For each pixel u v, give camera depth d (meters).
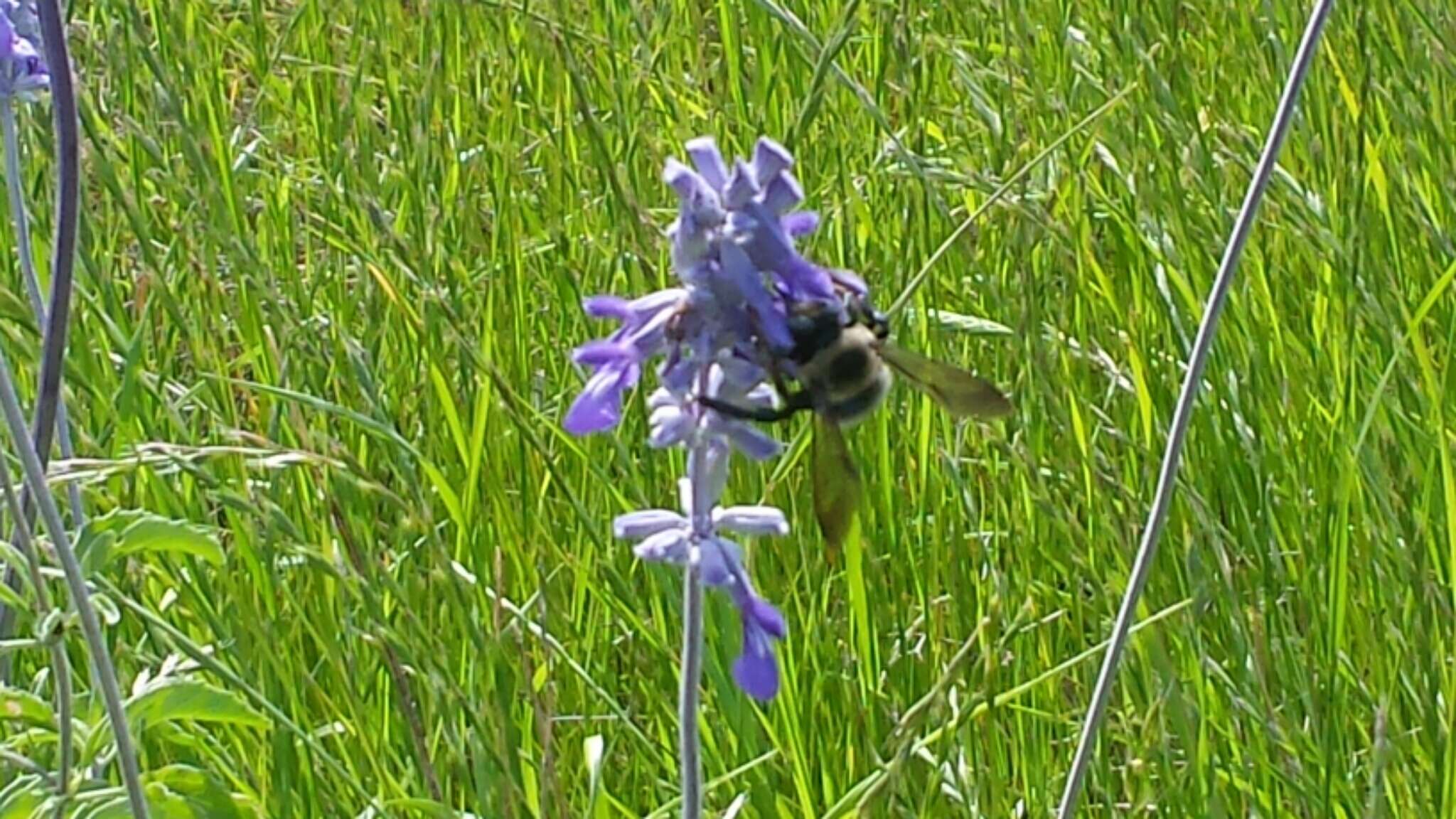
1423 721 0.40
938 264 0.52
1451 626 0.41
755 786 0.36
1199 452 0.47
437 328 0.47
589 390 0.26
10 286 0.52
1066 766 0.41
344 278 0.54
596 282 0.51
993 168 0.56
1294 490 0.45
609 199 0.56
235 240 0.48
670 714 0.39
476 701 0.38
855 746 0.39
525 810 0.36
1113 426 0.46
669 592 0.40
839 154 0.53
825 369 0.30
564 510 0.45
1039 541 0.45
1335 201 0.54
